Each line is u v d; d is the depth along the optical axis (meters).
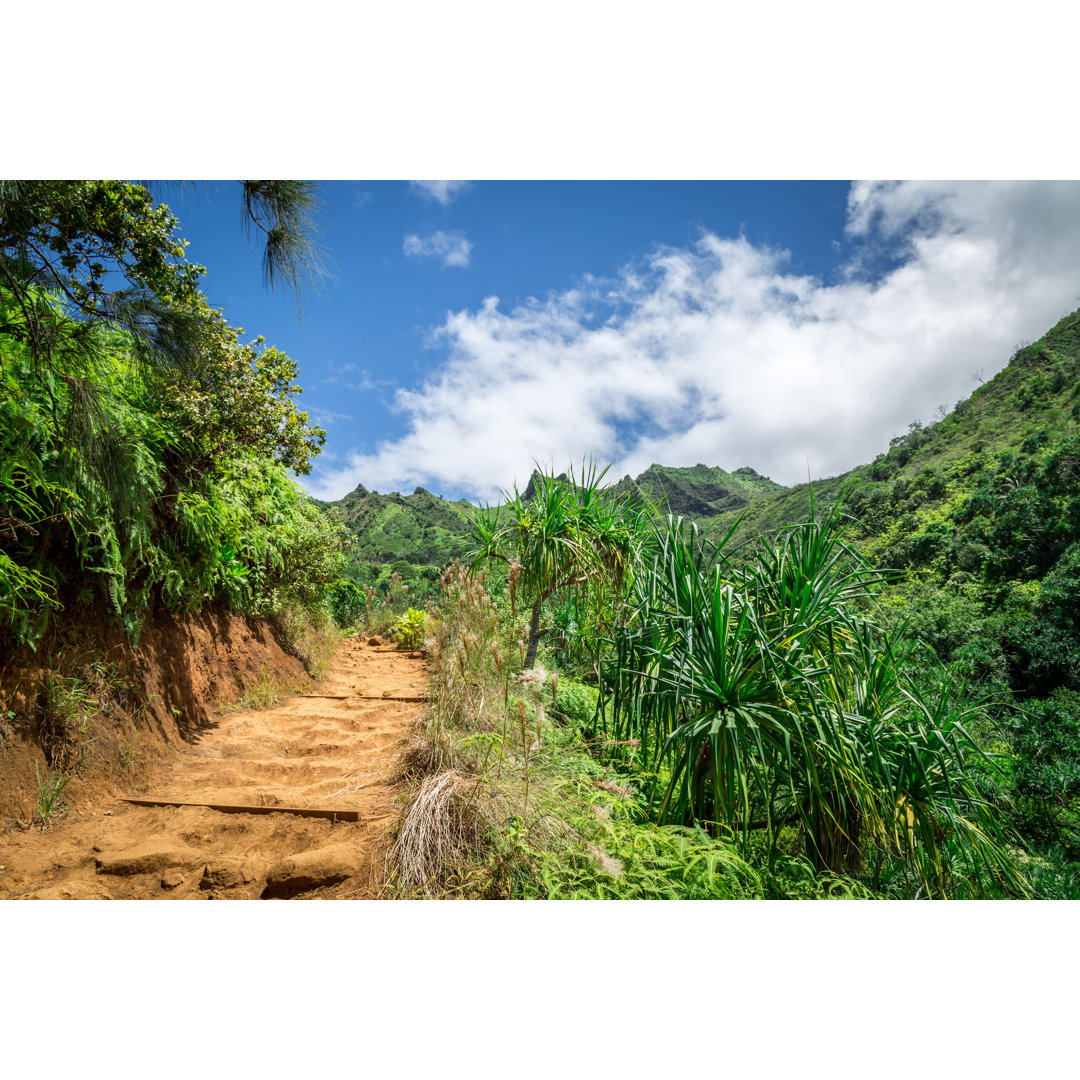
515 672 4.32
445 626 4.47
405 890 1.98
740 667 3.10
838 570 3.77
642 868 2.13
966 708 3.66
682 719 3.38
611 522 4.91
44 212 2.28
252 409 4.10
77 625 3.02
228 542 4.80
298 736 3.99
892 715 3.49
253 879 2.09
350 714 4.49
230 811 2.65
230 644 4.91
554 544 4.88
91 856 2.21
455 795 2.32
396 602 12.62
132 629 3.34
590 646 5.12
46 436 2.53
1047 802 7.99
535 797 2.47
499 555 5.23
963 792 3.25
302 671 6.11
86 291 2.40
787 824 3.42
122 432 2.95
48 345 2.29
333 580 7.83
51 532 2.79
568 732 3.93
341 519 7.82
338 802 2.76
